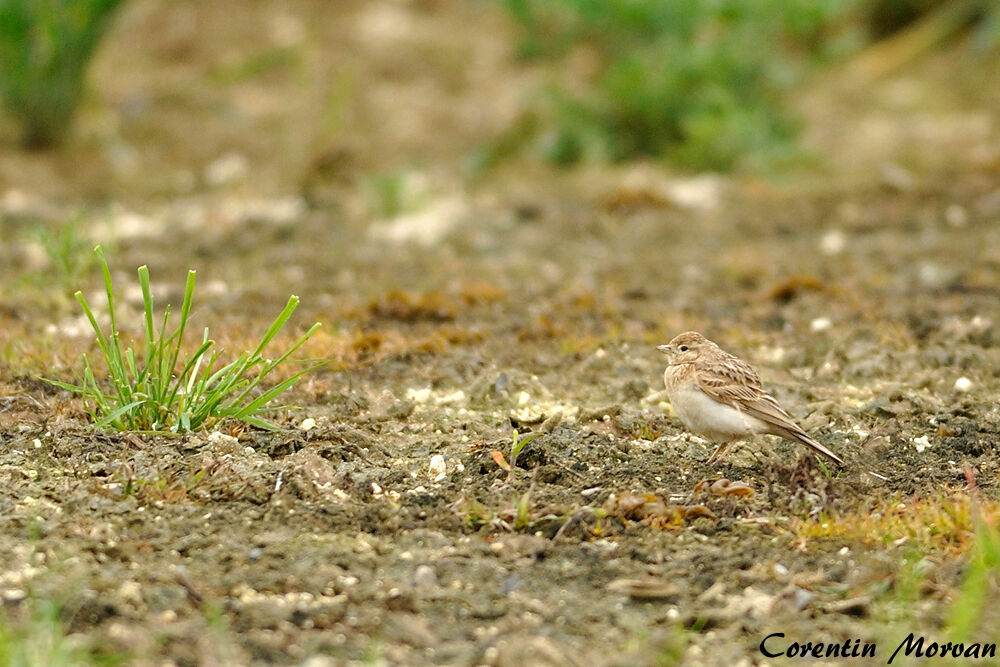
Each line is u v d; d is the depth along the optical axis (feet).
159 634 22.06
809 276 47.70
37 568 24.29
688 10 76.28
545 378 38.68
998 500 28.14
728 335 42.91
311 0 93.30
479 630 22.94
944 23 82.94
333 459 30.78
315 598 23.86
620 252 55.67
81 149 73.67
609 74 76.13
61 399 34.04
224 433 31.35
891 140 72.49
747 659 22.02
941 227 57.21
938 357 38.86
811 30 80.59
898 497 28.58
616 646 22.41
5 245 55.31
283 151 76.02
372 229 60.13
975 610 22.80
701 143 70.54
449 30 90.17
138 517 26.81
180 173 72.74
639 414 34.58
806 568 25.23
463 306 46.52
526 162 74.79
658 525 27.07
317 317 44.75
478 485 29.50
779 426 30.14
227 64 86.69
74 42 71.61
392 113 80.53
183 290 48.06
